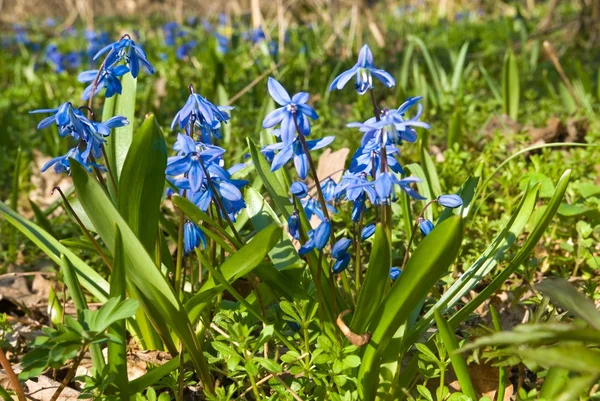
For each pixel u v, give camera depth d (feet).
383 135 1.44
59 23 13.15
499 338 1.30
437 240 1.39
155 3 14.98
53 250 1.78
